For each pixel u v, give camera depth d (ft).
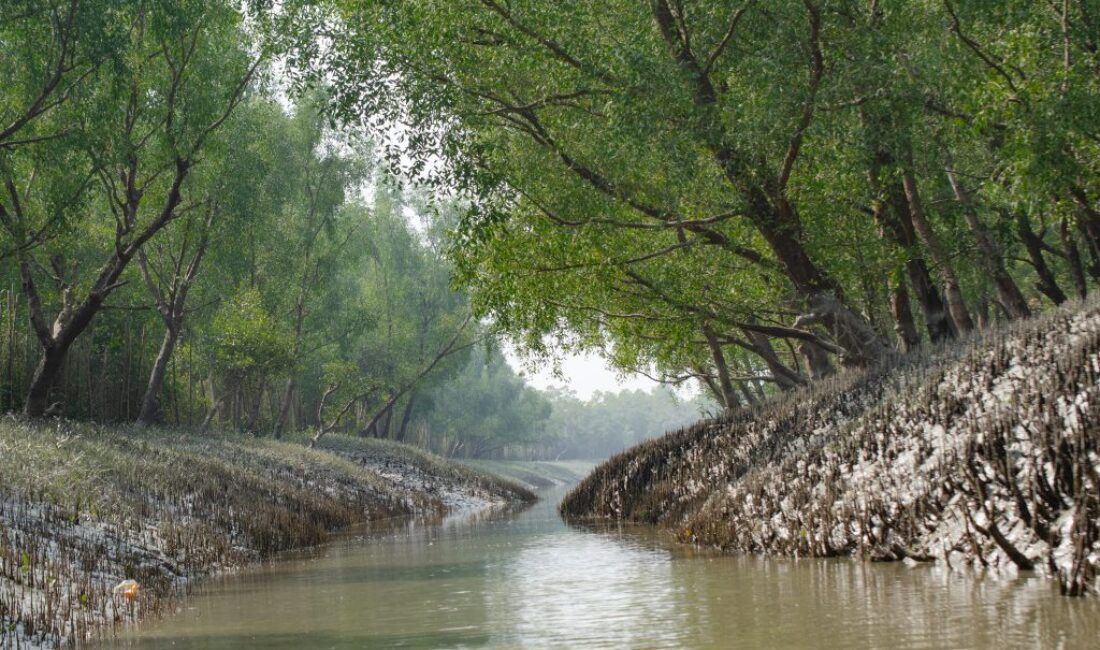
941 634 22.20
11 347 100.17
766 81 58.29
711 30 61.82
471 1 62.23
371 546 63.87
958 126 65.98
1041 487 30.63
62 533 44.65
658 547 52.34
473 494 146.61
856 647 21.56
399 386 200.03
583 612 30.07
